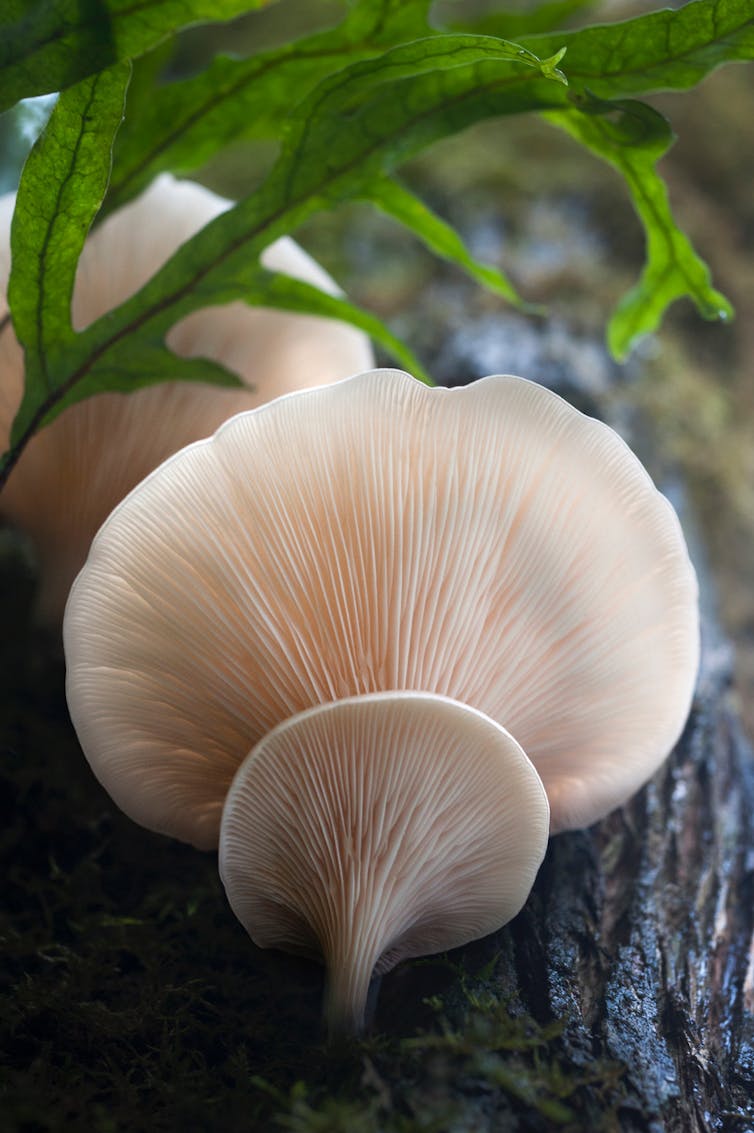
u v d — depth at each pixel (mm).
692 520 468
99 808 395
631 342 413
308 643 343
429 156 706
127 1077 343
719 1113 349
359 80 368
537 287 576
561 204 665
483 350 496
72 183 360
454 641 344
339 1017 339
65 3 350
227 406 406
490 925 354
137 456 401
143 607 344
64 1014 352
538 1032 340
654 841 386
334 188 382
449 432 336
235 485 336
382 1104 325
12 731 409
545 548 343
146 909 376
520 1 808
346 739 333
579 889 371
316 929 346
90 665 348
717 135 771
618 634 353
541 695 353
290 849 343
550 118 387
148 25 352
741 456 552
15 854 391
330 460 336
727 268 671
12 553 465
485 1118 327
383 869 340
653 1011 354
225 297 385
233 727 351
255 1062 347
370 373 335
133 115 404
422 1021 345
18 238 363
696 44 364
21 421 377
